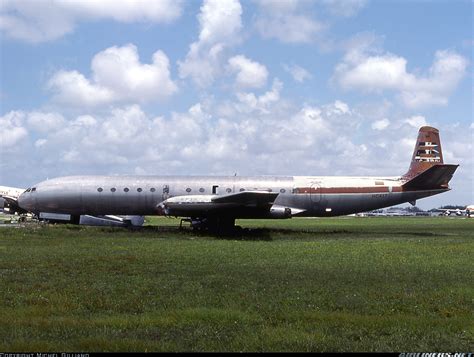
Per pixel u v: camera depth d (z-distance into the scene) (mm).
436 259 19953
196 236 32562
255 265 17688
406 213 164750
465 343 8703
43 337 8766
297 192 34688
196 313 10289
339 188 34844
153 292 12719
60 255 20172
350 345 8531
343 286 13633
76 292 12602
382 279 14828
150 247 23844
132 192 34906
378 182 35094
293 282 14172
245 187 34688
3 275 15148
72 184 35500
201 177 35469
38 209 36062
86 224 37750
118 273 15734
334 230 44375
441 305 11391
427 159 35938
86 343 8344
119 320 9797
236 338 8805
